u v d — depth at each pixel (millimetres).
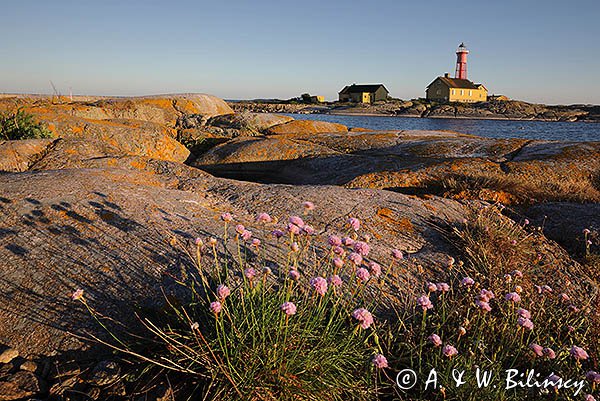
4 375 2639
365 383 2732
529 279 4488
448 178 8891
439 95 115375
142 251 3740
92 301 3170
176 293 3254
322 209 5316
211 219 4621
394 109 110875
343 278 3762
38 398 2518
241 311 2998
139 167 7508
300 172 12336
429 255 4625
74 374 2662
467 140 13617
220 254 3812
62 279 3363
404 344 2979
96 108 18094
